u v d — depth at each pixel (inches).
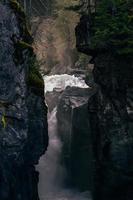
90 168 1056.8
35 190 718.5
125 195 710.5
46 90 1289.4
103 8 707.4
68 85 1263.5
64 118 1138.7
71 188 1106.1
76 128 1091.9
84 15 751.1
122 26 691.4
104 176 732.0
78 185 1091.9
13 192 641.6
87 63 1318.9
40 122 693.3
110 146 709.9
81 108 1088.8
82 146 1080.8
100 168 750.5
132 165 697.0
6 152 621.9
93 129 764.6
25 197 672.4
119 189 716.0
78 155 1091.9
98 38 711.7
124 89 712.4
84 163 1077.1
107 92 725.9
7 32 631.2
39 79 698.8
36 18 1338.6
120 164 703.1
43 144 706.8
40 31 1362.0
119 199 718.5
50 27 1387.8
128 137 701.3
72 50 1385.3
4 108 615.5
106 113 722.2
